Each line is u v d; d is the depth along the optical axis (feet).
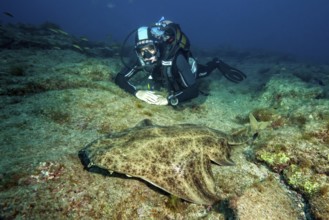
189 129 9.49
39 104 12.00
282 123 12.99
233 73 23.34
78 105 12.55
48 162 7.94
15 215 6.23
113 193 7.55
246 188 8.70
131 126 11.72
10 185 6.99
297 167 9.37
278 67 34.53
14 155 8.24
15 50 22.50
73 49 30.76
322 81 26.13
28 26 38.09
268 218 7.71
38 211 6.46
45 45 27.35
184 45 14.51
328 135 10.02
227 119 14.85
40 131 10.07
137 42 14.25
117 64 23.81
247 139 11.55
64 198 6.98
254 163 10.25
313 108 12.31
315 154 9.41
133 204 7.43
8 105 11.72
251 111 15.35
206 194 7.55
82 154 8.86
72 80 15.17
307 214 8.04
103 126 11.37
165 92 16.81
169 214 7.42
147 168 7.33
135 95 15.02
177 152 8.14
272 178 9.48
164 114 13.91
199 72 21.63
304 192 8.67
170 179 7.40
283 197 8.68
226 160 9.35
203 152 8.77
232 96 19.66
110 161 7.07
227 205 7.91
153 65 14.57
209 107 16.16
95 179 7.86
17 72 15.34
